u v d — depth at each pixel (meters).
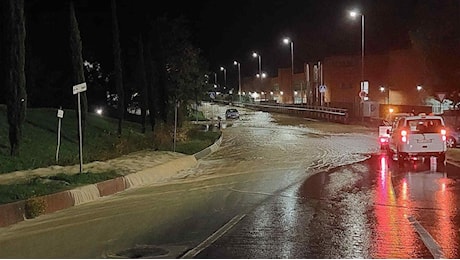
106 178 17.09
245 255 9.05
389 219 11.91
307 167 22.53
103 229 11.36
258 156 27.72
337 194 15.52
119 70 31.45
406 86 64.44
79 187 15.30
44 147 22.03
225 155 28.72
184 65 38.31
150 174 19.62
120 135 29.28
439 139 22.95
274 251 9.29
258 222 11.77
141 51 35.06
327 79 78.00
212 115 79.19
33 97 34.62
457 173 19.94
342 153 28.47
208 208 13.61
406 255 8.95
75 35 24.77
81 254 9.33
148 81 35.88
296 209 13.27
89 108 38.91
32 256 9.27
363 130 47.09
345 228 11.05
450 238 10.09
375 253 9.09
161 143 29.25
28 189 14.35
